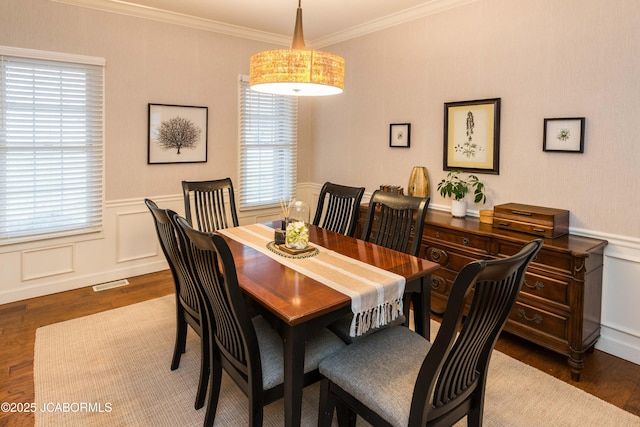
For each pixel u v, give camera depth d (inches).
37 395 82.4
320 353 67.8
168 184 156.9
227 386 87.5
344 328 76.5
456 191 125.5
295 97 188.7
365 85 162.4
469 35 125.0
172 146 154.9
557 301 93.4
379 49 154.9
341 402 65.7
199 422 75.5
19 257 129.3
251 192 179.9
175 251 76.9
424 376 50.1
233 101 169.6
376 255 87.0
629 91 94.0
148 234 155.4
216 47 162.1
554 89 106.9
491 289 49.9
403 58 146.1
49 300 130.9
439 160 137.6
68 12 128.4
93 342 104.3
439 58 134.2
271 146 183.8
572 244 95.2
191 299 83.1
